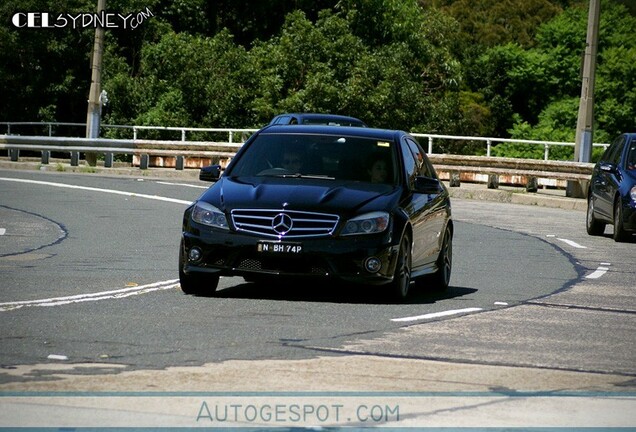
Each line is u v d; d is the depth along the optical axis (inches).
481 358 625.3
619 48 4724.4
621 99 4707.2
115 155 3535.9
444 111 3590.1
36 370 558.9
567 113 4643.2
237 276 879.1
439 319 765.3
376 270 820.6
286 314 764.6
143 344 634.2
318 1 4001.0
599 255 1267.2
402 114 3503.9
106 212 1572.3
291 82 3565.5
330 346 645.3
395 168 898.7
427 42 3806.6
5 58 3636.8
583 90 2202.3
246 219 831.7
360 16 3772.1
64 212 1560.0
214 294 858.8
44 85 3671.3
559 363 620.1
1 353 601.0
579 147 2210.9
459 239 1386.6
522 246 1331.2
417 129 3521.2
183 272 847.7
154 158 2802.7
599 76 4707.2
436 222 932.0
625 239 1435.8
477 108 4712.1
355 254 818.8
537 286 981.2
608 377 583.8
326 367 583.2
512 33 5305.1
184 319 730.8
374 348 644.1
